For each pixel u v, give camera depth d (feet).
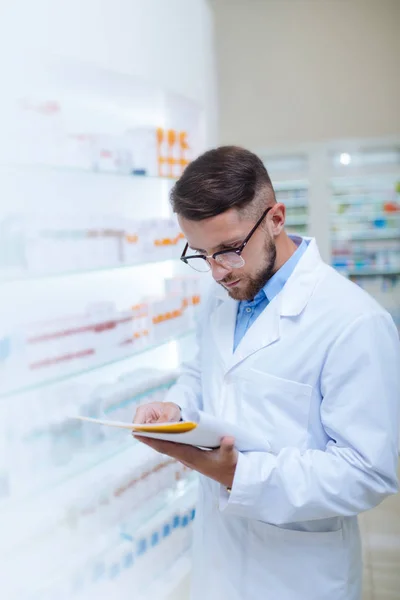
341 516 4.96
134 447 7.77
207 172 4.26
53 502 6.45
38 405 6.07
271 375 4.82
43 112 6.07
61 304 7.07
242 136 17.67
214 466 4.49
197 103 8.78
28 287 6.58
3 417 5.72
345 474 4.39
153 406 5.24
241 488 4.45
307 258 4.99
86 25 6.98
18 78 5.94
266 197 4.51
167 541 7.95
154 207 8.91
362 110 16.61
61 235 6.23
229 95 17.63
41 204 6.65
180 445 4.50
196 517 5.70
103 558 6.91
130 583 7.31
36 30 6.22
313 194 17.39
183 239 8.30
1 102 5.67
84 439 6.67
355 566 5.13
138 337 7.41
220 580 5.22
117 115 7.98
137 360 8.47
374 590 8.94
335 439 4.66
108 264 6.87
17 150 5.80
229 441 4.28
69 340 6.31
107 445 7.00
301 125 17.15
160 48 8.39
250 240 4.44
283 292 4.89
